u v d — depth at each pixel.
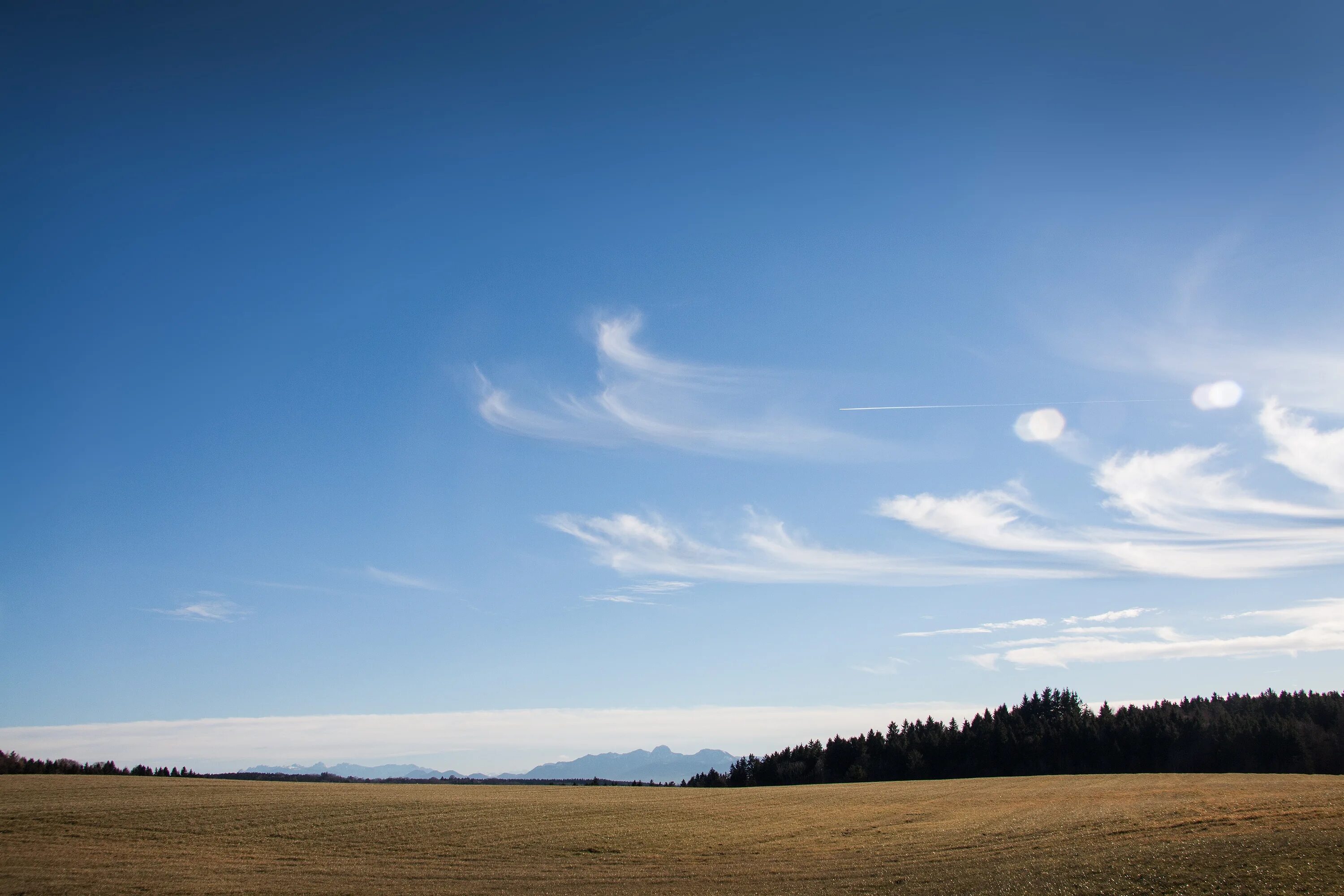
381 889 37.50
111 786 73.56
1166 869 28.86
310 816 58.31
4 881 36.88
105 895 34.62
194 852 45.19
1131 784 75.81
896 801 70.31
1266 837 33.00
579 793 82.50
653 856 45.91
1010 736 134.62
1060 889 28.27
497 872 41.91
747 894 34.59
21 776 81.75
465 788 88.50
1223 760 115.06
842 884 35.31
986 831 48.00
